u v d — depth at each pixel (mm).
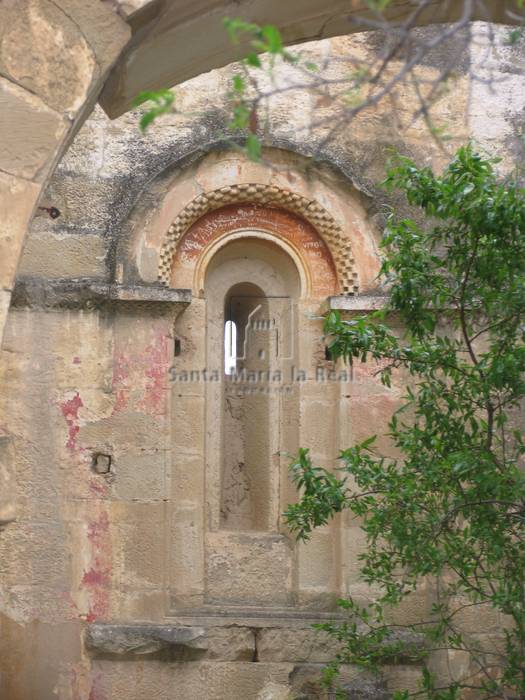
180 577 9805
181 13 5879
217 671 9570
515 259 6227
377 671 7582
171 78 6555
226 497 10461
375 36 10234
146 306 9766
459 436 6688
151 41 6023
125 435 9695
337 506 6895
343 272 10047
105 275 9766
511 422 9406
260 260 10492
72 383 9703
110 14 5441
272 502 10227
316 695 9508
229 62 6645
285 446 10266
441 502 6816
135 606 9570
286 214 10258
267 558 10047
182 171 9953
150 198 9875
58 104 5340
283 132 10078
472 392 6668
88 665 9469
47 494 9602
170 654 9516
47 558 9547
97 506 9625
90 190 9875
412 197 6496
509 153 10227
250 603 9961
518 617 6566
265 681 9570
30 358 9664
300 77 10156
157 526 9648
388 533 7285
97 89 5461
